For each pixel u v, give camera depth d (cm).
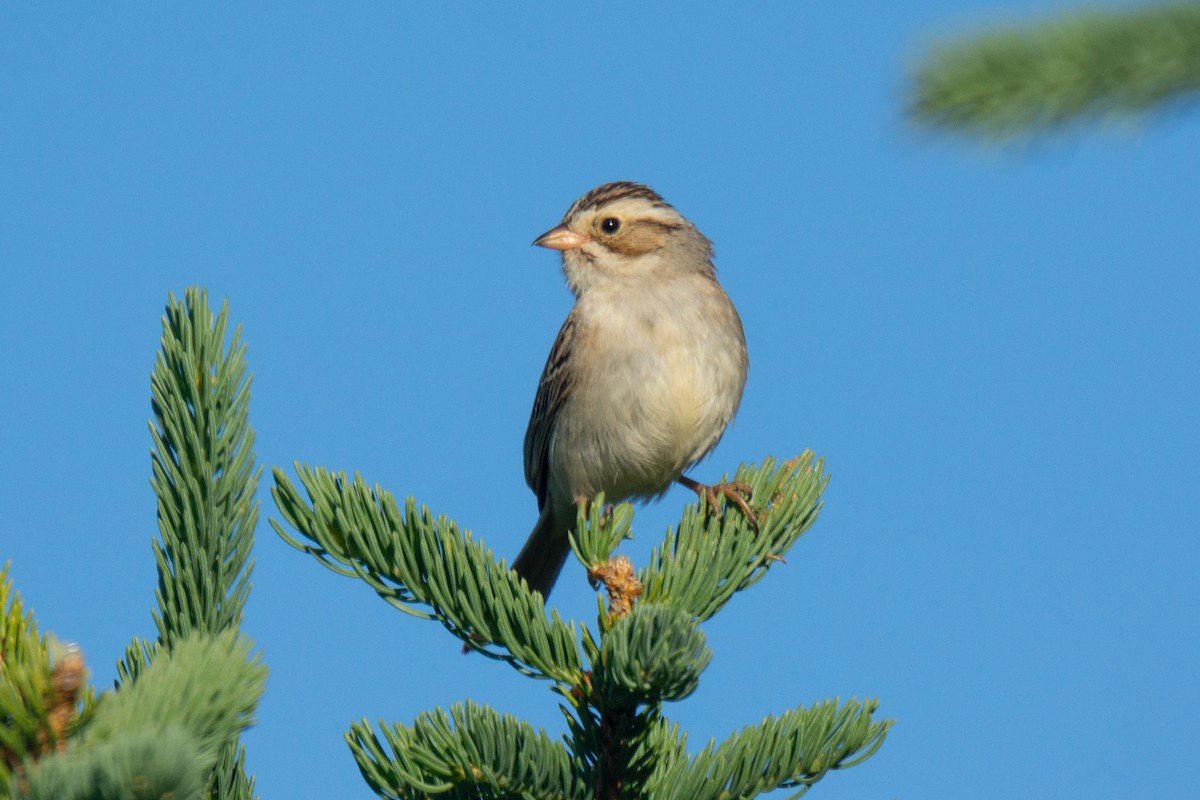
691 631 551
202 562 624
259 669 424
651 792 621
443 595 656
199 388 636
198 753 380
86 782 342
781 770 610
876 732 614
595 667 588
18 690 432
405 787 586
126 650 590
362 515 666
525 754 582
